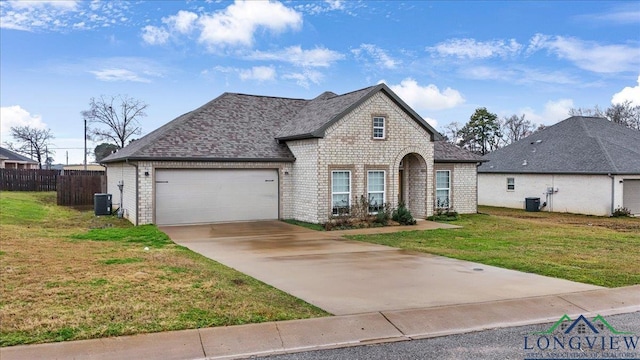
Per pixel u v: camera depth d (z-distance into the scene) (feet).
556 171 89.56
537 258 38.37
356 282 29.30
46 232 50.52
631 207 84.07
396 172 66.44
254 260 36.91
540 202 93.40
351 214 62.69
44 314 21.13
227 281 28.40
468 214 78.18
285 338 19.58
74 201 90.68
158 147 59.26
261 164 64.59
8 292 24.54
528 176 96.53
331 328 20.79
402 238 50.85
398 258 38.14
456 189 78.43
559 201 89.92
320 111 68.64
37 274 28.84
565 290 27.40
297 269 33.35
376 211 65.16
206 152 60.95
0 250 36.88
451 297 25.77
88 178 92.02
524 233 55.77
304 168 63.98
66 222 62.49
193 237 50.24
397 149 66.54
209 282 27.68
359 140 63.62
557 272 32.55
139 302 23.22
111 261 33.73
